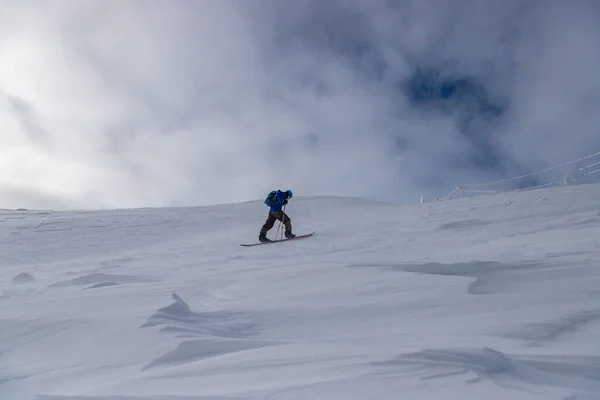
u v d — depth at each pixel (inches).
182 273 324.5
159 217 904.3
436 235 441.1
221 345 130.0
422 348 114.6
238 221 853.2
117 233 735.1
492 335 138.5
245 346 129.0
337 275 236.2
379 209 851.4
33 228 781.3
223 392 94.0
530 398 82.0
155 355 126.1
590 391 90.1
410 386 88.0
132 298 195.3
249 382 98.6
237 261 394.6
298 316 175.8
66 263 499.5
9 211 1055.0
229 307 197.9
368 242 445.7
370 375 94.1
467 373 92.5
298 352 113.3
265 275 259.9
